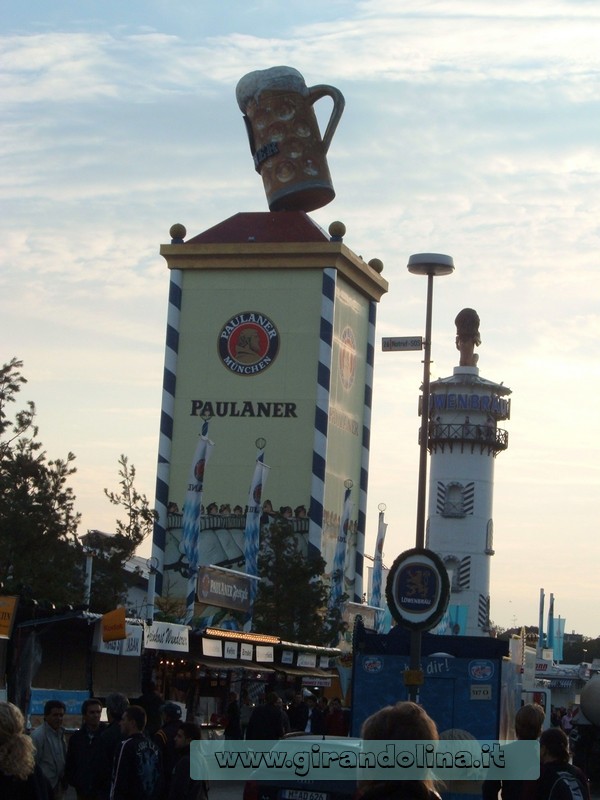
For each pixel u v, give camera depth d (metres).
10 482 36.53
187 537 46.75
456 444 122.19
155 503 72.94
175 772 16.28
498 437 122.81
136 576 58.75
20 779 9.62
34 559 36.31
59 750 17.20
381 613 67.19
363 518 77.75
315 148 75.81
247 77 76.88
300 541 71.81
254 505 51.22
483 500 122.31
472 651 29.34
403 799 7.54
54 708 17.22
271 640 43.88
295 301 73.62
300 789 15.52
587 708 37.84
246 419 73.25
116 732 16.30
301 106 75.94
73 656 29.67
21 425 37.34
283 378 73.25
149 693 25.31
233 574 47.94
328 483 73.50
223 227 75.31
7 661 28.08
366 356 79.06
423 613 27.41
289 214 75.31
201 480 47.22
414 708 7.73
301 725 39.31
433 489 123.12
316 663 51.78
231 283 74.25
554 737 12.24
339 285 74.69
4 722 9.59
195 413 73.75
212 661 40.00
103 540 41.25
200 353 74.25
